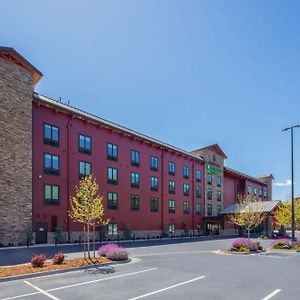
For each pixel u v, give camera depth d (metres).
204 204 59.72
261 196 82.88
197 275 14.82
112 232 39.56
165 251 26.70
